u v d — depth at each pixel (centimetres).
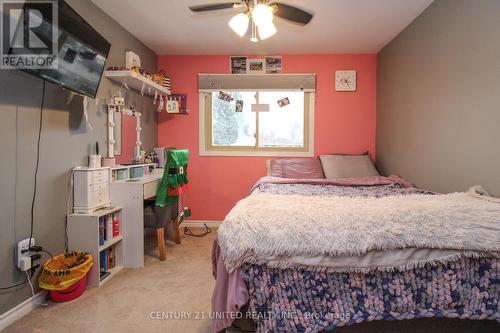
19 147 159
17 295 158
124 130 269
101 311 162
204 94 348
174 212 271
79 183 201
